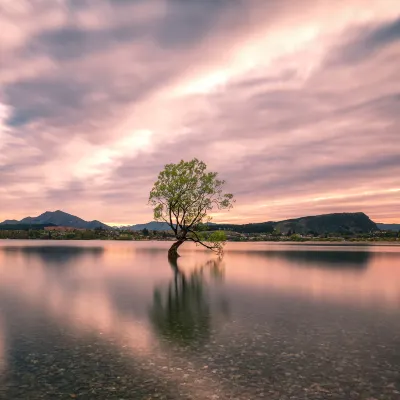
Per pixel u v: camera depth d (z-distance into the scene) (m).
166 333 17.61
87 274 45.38
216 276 42.75
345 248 153.38
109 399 10.66
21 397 10.79
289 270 50.59
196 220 73.56
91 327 18.81
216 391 11.15
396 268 53.91
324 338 16.77
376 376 12.28
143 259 74.75
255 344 15.80
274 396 10.84
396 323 19.61
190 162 70.62
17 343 16.00
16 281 38.09
